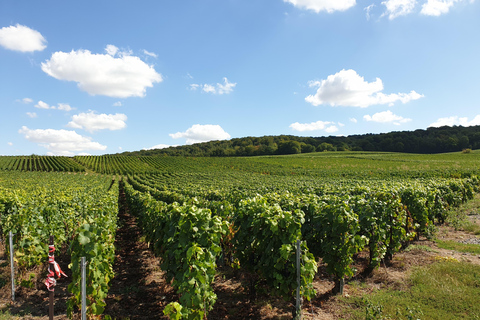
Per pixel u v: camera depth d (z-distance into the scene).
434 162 61.03
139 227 13.77
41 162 79.69
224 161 83.19
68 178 46.69
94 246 4.73
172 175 53.06
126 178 57.91
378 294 5.52
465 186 15.99
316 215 6.45
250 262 6.04
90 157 93.31
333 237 5.76
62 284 6.74
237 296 5.98
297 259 4.79
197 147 169.00
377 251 6.57
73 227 9.98
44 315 5.26
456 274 6.00
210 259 5.04
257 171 58.22
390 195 8.51
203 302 4.68
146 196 13.19
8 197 10.58
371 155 89.31
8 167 70.25
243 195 11.48
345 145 126.81
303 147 124.94
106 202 11.91
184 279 4.76
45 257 7.09
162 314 5.42
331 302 5.43
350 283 6.23
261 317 5.10
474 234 9.55
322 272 7.07
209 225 5.21
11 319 5.02
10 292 6.11
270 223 5.25
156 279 7.22
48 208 8.93
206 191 15.53
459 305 4.88
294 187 16.97
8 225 8.12
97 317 4.95
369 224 6.44
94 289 4.75
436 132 121.50
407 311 4.70
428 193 10.41
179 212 5.68
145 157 95.44
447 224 11.43
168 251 5.77
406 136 118.50
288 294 5.07
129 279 7.28
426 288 5.54
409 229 9.13
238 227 6.59
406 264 7.06
